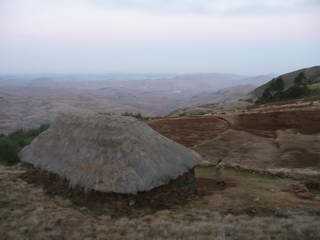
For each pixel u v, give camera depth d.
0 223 18.25
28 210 20.12
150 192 21.69
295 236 16.03
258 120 47.59
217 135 43.50
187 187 23.72
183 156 24.14
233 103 102.00
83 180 21.38
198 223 18.12
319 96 67.12
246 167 32.34
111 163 21.14
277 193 24.58
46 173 24.94
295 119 46.16
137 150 21.88
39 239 16.47
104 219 19.34
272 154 37.06
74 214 19.73
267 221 18.38
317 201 23.22
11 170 30.11
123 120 24.05
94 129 23.94
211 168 31.47
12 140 43.44
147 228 17.67
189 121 49.94
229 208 21.55
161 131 46.34
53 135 26.92
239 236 16.05
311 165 33.84
